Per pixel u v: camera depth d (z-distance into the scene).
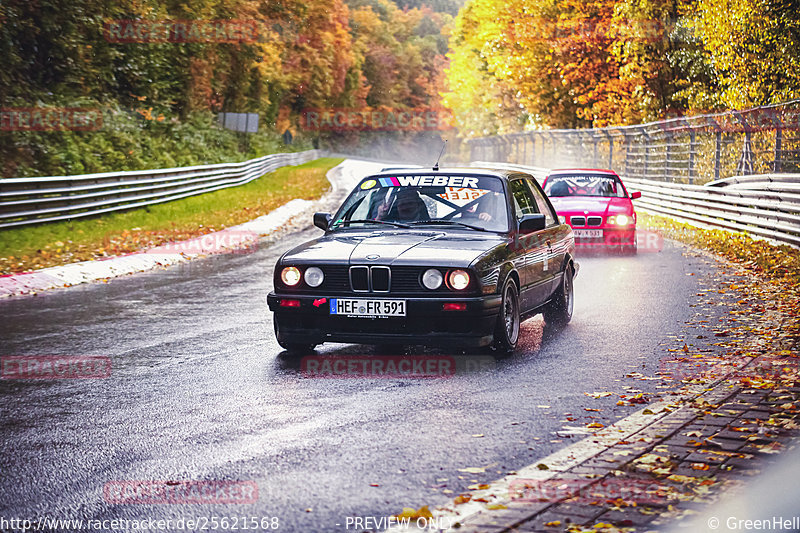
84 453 4.87
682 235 18.42
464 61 71.12
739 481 4.11
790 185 15.08
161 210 23.11
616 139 32.66
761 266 13.06
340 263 7.00
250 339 8.27
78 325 9.09
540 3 45.09
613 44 37.12
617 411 5.59
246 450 4.88
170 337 8.41
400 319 6.88
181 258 15.49
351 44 112.94
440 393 6.13
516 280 7.71
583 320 9.20
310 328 7.14
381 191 8.26
